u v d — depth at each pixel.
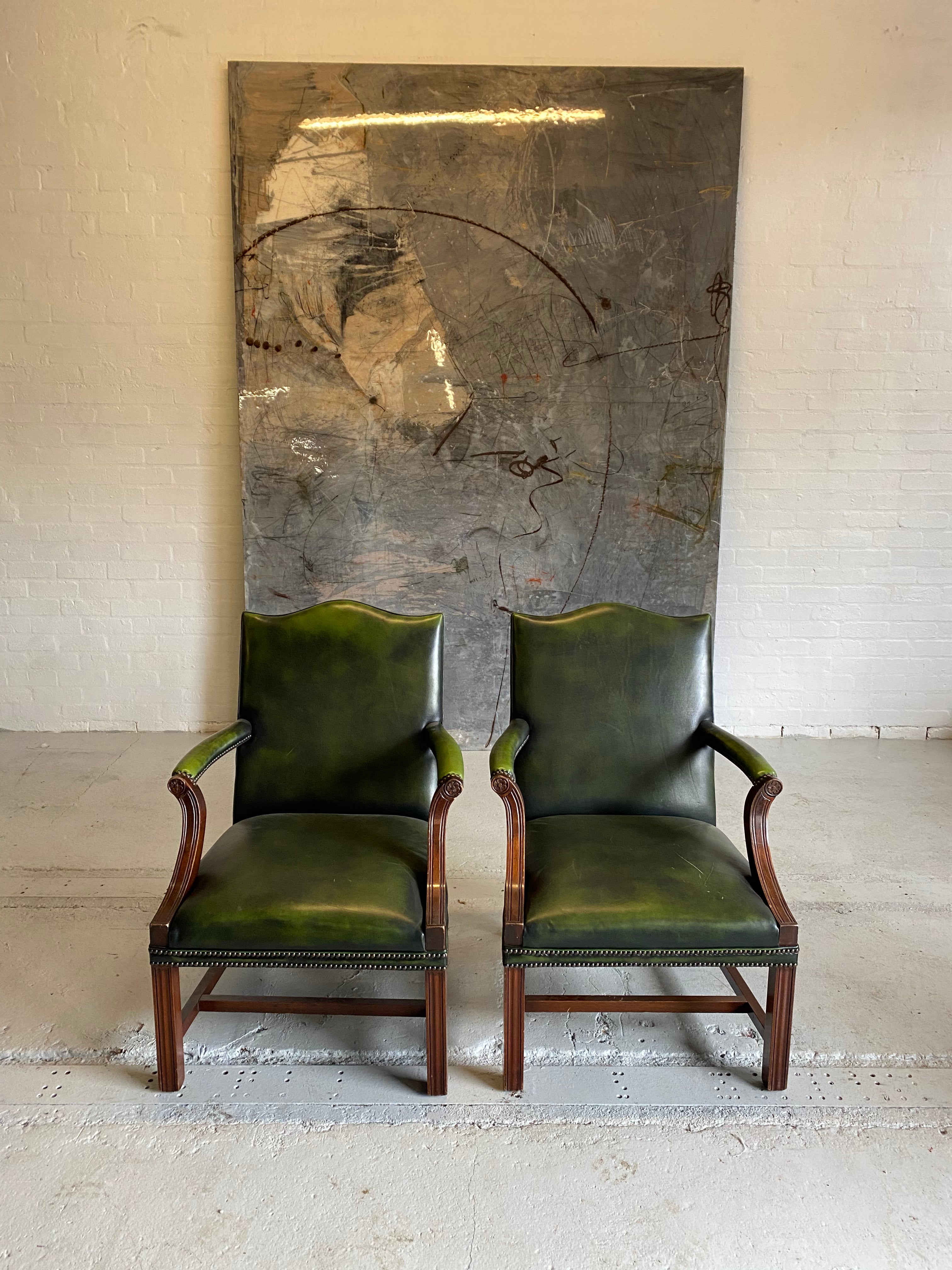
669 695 2.14
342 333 3.61
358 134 3.48
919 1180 1.60
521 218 3.55
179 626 3.91
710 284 3.61
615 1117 1.74
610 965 1.73
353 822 2.03
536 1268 1.41
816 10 3.49
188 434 3.76
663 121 3.51
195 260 3.63
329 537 3.75
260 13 3.46
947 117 3.56
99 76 3.49
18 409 3.73
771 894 1.79
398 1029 2.01
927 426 3.78
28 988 2.13
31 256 3.62
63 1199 1.54
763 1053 1.90
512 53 3.51
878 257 3.66
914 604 3.93
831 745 3.96
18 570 3.86
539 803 2.12
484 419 3.68
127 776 3.47
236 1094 1.80
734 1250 1.45
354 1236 1.47
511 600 3.80
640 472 3.72
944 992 2.15
